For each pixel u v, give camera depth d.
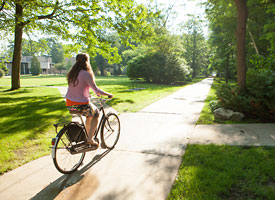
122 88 17.80
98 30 15.27
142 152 3.98
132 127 5.71
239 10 6.54
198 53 51.72
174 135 4.94
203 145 4.18
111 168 3.37
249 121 6.01
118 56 15.55
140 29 14.55
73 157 3.39
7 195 2.70
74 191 2.76
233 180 2.81
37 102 10.43
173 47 27.44
